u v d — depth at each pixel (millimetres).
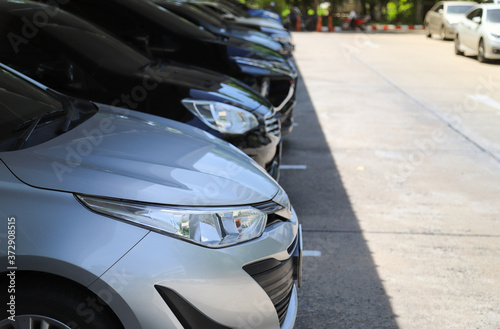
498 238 4539
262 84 6297
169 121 3391
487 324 3281
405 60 17125
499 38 15750
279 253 2398
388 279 3814
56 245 1995
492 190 5734
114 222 2092
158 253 2088
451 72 14508
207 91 4410
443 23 23828
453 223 4844
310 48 20969
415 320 3312
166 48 6211
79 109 3059
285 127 6535
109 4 5910
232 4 15594
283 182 5945
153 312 2051
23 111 2668
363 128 8516
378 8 39688
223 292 2160
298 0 39031
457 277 3859
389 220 4898
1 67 3096
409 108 10008
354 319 3314
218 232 2236
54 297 2016
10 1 4207
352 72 14555
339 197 5488
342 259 4117
